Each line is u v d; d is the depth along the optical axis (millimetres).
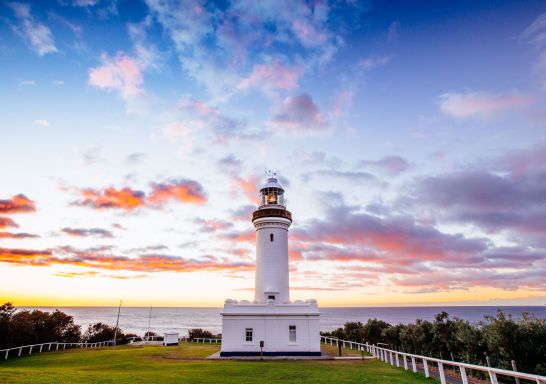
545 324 21156
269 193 38188
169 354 31906
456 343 27672
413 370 19719
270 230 35625
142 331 129625
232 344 30281
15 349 33094
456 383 16125
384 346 41688
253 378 17578
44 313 45188
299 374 18984
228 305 31438
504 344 21359
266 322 30922
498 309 23562
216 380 16781
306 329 30844
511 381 20266
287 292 34438
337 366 22875
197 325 171625
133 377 17125
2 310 37656
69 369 21266
